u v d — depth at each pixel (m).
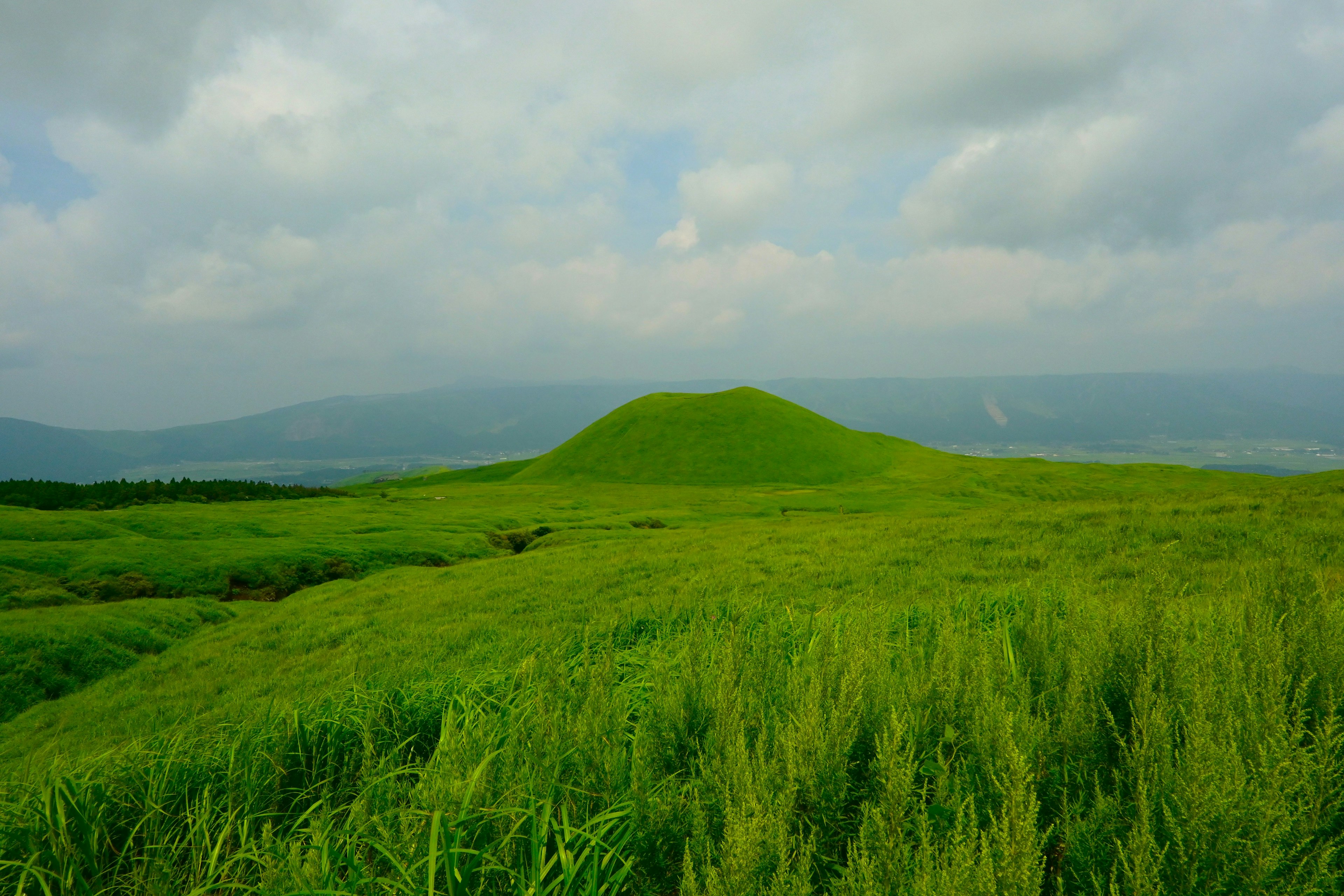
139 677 19.86
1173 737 3.14
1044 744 3.23
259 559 35.88
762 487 92.69
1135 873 2.28
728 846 2.56
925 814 2.71
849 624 5.57
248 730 5.05
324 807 4.23
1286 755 2.68
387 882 2.89
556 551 32.31
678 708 3.96
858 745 3.45
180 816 4.12
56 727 16.38
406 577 29.97
